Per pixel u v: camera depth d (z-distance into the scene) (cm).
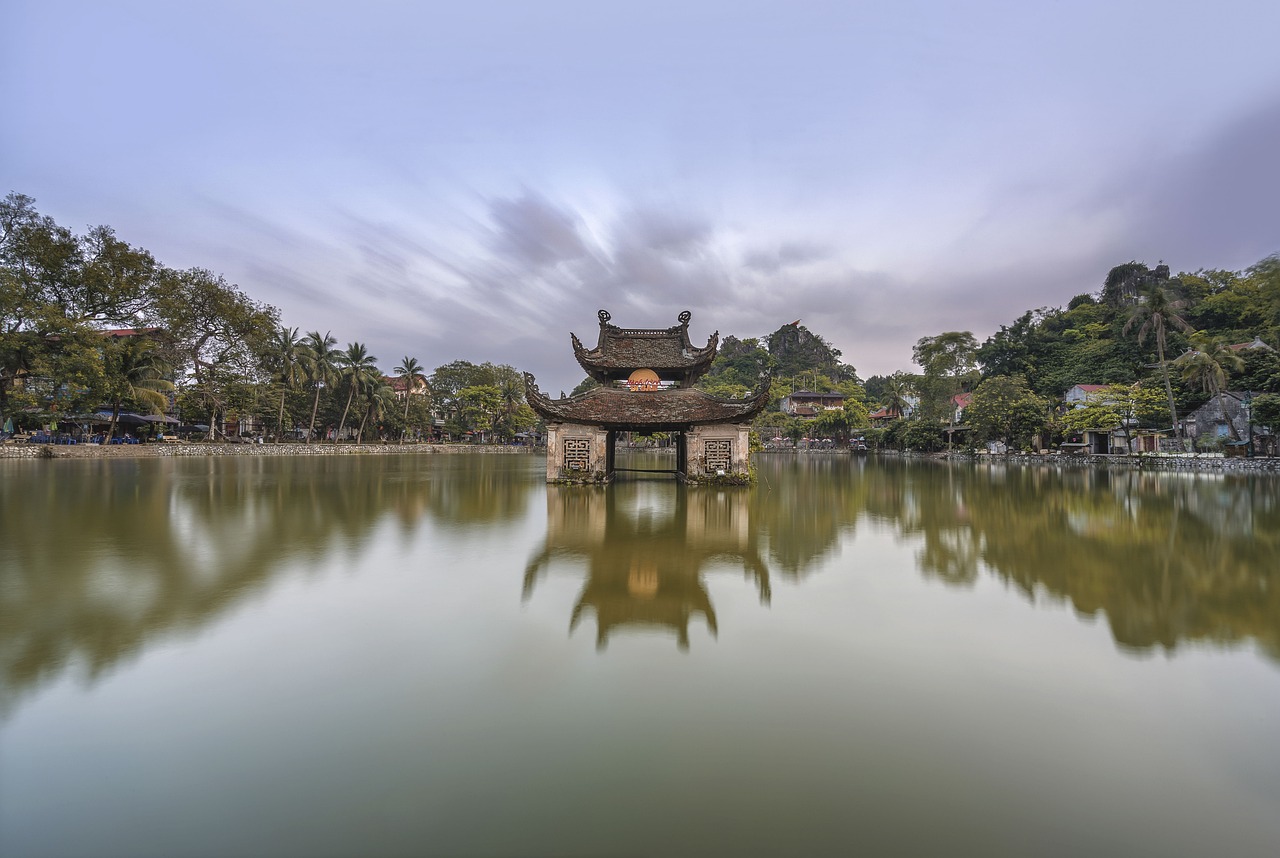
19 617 764
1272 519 1709
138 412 5525
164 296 4594
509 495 2338
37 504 1833
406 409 8262
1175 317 4641
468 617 791
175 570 1019
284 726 503
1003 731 509
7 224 3869
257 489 2380
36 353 3797
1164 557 1195
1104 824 392
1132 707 551
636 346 3086
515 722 516
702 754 470
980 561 1160
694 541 1363
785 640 719
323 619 774
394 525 1538
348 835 376
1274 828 390
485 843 369
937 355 6781
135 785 423
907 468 4631
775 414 9525
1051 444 5909
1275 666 645
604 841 371
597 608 838
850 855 361
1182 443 4656
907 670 632
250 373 5750
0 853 357
